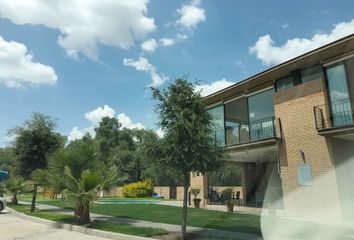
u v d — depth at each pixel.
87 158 14.12
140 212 16.34
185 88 9.87
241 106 18.72
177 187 34.25
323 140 12.74
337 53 12.74
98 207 19.30
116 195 37.91
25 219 15.81
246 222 11.30
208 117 9.97
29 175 20.30
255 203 14.55
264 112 16.98
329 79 13.10
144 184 36.31
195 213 14.91
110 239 10.25
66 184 13.12
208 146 9.55
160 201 27.25
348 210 7.55
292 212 7.36
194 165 9.50
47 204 23.64
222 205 18.47
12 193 24.02
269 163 16.22
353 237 6.17
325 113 12.95
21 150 20.25
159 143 9.61
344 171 7.88
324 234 6.00
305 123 13.67
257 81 16.98
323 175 11.75
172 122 9.66
